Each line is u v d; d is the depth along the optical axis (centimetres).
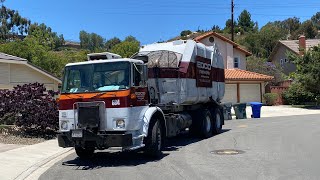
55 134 1767
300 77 3812
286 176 890
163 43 1597
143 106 1156
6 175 1005
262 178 875
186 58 1531
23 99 1708
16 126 1769
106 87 1112
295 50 5762
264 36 9075
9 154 1305
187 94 1502
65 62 4584
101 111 1095
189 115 1580
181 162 1105
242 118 2798
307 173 917
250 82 4172
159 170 1009
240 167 1003
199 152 1273
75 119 1114
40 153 1336
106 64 1129
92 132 1069
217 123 1786
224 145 1417
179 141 1570
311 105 4019
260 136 1655
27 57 4284
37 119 1684
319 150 1252
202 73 1662
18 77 2598
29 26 8688
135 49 5519
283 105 4166
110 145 1067
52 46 6275
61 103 1133
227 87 4053
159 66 1397
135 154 1293
